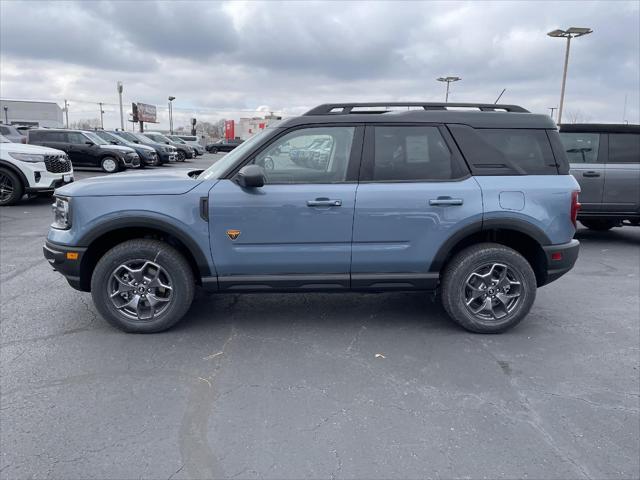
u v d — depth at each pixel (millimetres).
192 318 4664
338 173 4141
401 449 2750
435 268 4215
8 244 7719
